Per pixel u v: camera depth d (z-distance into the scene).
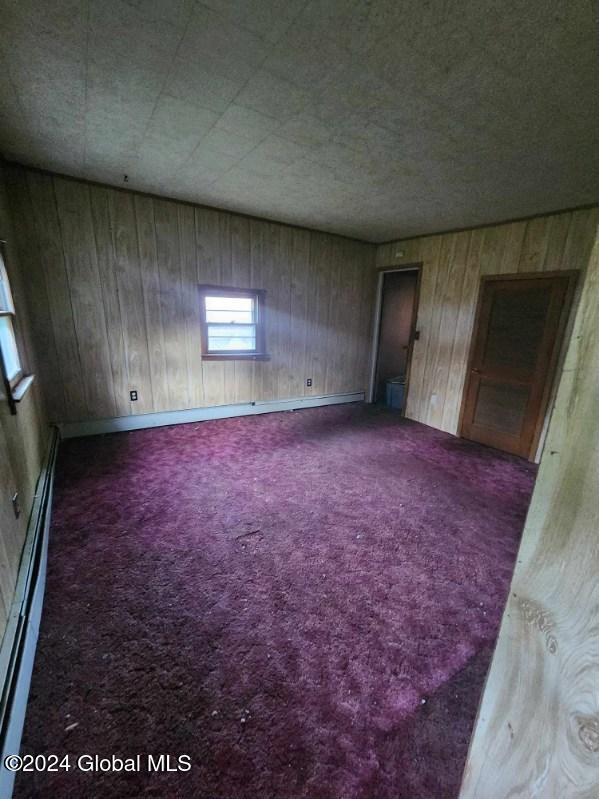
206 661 1.35
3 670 1.09
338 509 2.47
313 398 5.11
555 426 0.52
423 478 3.00
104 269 3.35
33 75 1.67
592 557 0.49
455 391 4.12
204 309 3.97
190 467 3.02
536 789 0.56
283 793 0.98
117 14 1.31
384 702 1.23
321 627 1.52
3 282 2.26
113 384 3.62
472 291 3.87
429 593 1.74
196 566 1.85
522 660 0.59
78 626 1.47
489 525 2.34
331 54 1.48
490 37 1.34
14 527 1.58
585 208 2.96
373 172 2.62
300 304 4.64
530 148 2.16
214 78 1.67
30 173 2.88
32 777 0.99
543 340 3.29
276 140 2.23
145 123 2.09
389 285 5.32
